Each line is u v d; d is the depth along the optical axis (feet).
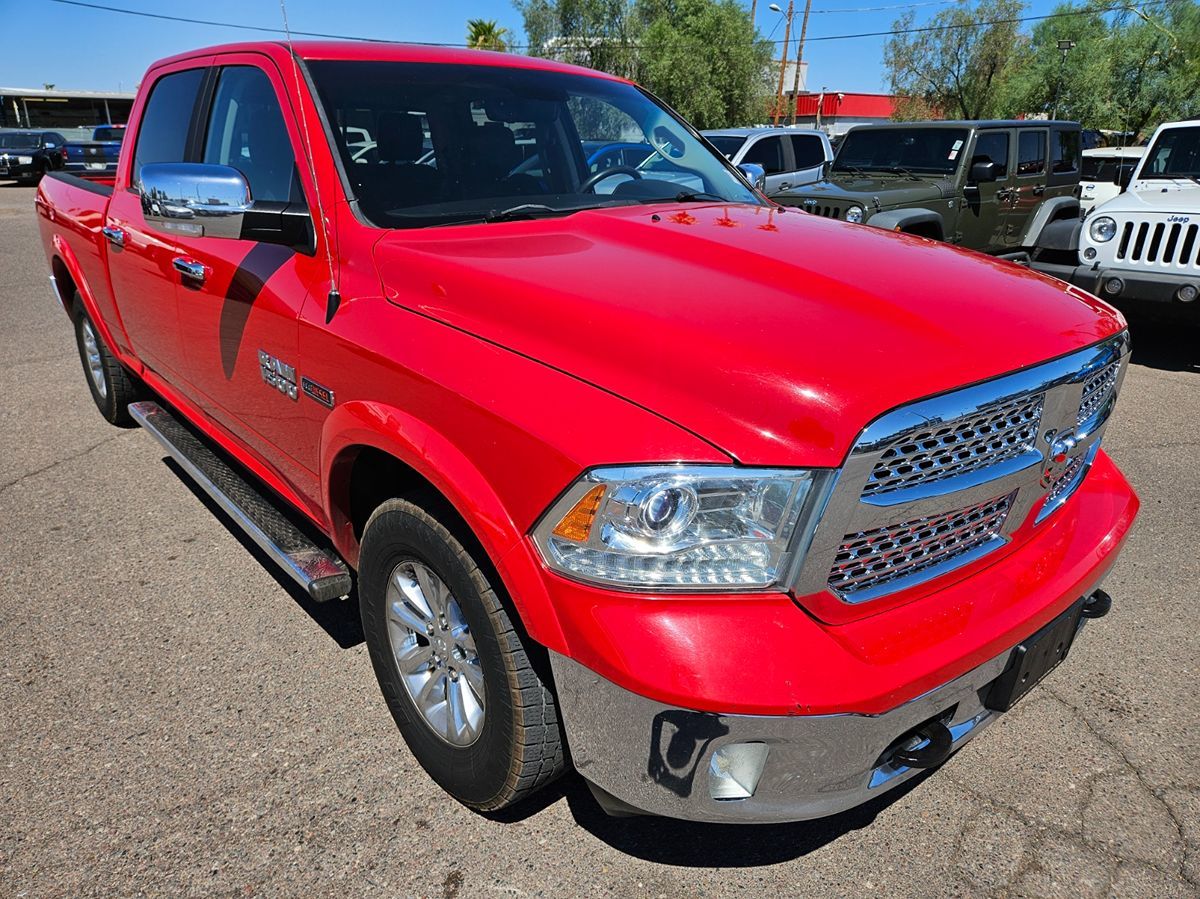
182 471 15.23
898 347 6.04
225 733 8.74
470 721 7.36
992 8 124.98
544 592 5.89
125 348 14.46
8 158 78.54
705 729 5.51
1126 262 22.61
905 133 32.24
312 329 8.20
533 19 126.82
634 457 5.54
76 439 16.74
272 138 9.59
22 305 28.73
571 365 6.20
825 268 7.19
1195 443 17.04
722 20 120.26
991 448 6.43
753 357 5.79
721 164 12.01
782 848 7.48
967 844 7.51
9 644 10.18
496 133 9.88
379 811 7.78
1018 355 6.36
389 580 7.88
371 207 8.55
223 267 9.75
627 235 8.24
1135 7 101.86
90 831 7.52
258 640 10.31
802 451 5.46
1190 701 9.36
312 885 7.02
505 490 6.10
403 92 9.53
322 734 8.74
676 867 7.27
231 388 10.31
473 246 7.95
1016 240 33.45
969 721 6.86
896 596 6.23
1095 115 103.09
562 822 7.71
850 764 5.84
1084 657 10.14
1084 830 7.65
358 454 8.04
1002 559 7.08
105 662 9.87
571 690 5.97
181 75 12.04
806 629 5.69
